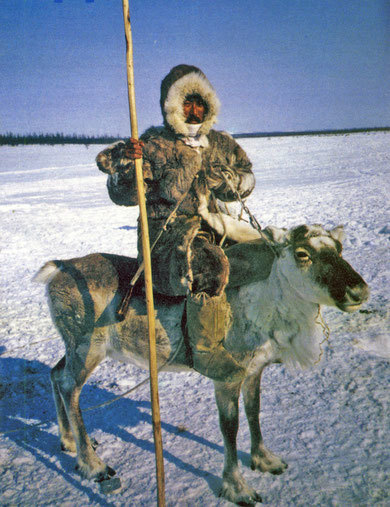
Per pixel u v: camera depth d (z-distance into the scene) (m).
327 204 14.19
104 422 4.30
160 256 3.18
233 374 3.08
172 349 3.32
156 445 2.91
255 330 3.17
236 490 3.21
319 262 2.78
